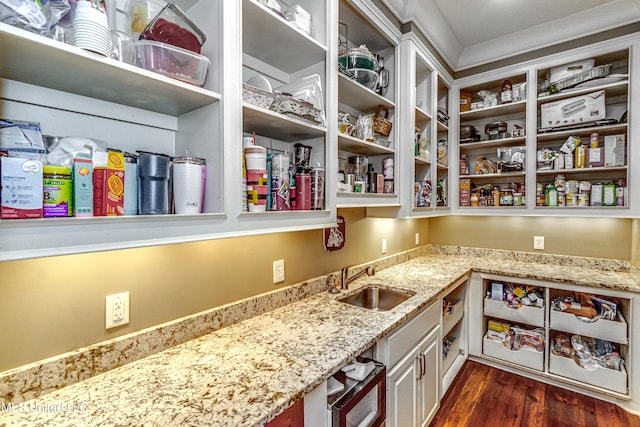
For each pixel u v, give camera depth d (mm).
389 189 1908
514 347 2352
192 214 836
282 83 1439
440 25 2125
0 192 569
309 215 1216
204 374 922
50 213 629
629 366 1920
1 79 725
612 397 1966
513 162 2461
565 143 2264
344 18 1619
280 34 1151
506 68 2447
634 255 2150
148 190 805
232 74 917
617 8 1973
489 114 2674
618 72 2193
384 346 1304
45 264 833
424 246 3074
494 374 2328
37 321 820
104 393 828
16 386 778
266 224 1040
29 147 630
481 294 2459
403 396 1423
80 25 634
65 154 673
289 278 1585
